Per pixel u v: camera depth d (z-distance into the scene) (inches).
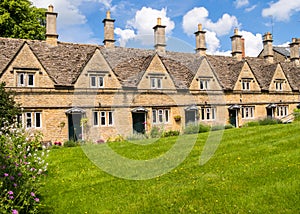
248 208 269.1
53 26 1028.5
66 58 1002.7
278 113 1378.0
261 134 620.1
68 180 379.6
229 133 671.1
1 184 229.8
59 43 1045.2
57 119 915.4
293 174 337.7
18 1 1179.9
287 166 367.6
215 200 289.1
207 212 268.4
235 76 1269.7
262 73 1414.9
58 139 910.4
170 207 282.5
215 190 312.5
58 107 917.8
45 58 971.9
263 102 1326.3
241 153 460.8
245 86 1286.9
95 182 366.6
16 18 1205.1
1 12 1160.2
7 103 674.8
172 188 327.0
